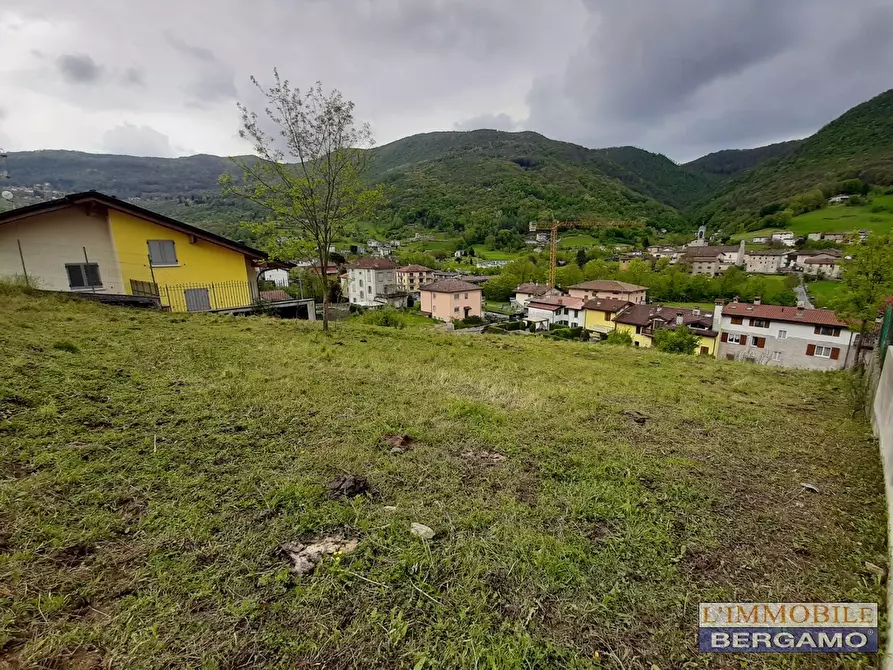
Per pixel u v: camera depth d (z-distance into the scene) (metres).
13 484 2.69
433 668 1.78
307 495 2.96
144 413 4.10
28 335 6.16
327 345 9.16
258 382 5.46
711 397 7.12
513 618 2.08
